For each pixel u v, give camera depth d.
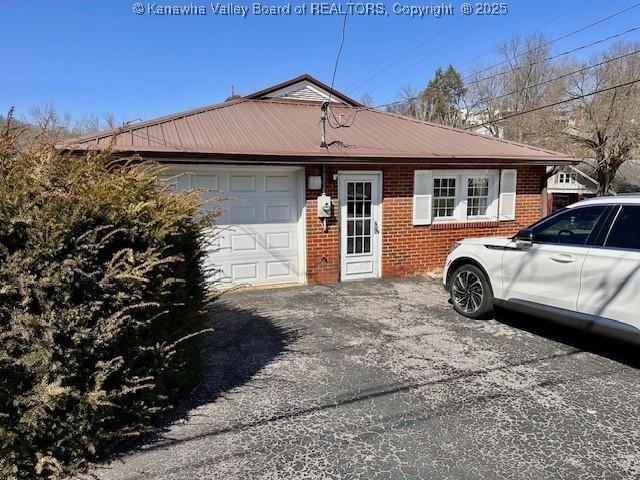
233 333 5.53
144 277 2.95
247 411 3.51
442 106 39.84
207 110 10.00
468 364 4.44
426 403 3.62
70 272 2.59
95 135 7.38
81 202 2.70
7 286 2.41
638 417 3.38
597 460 2.85
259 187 8.13
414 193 9.02
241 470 2.76
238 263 8.12
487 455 2.91
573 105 27.00
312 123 10.04
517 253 5.24
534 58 31.55
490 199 9.83
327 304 6.95
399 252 9.05
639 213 4.20
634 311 4.00
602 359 4.55
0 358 2.38
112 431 2.90
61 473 2.67
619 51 24.92
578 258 4.51
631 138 24.92
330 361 4.56
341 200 8.54
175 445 3.04
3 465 2.47
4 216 2.47
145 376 3.11
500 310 6.30
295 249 8.48
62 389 2.46
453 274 6.29
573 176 29.83
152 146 6.98
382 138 9.60
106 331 2.74
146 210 3.13
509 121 31.09
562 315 4.69
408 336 5.33
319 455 2.92
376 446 3.02
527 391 3.83
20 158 2.82
